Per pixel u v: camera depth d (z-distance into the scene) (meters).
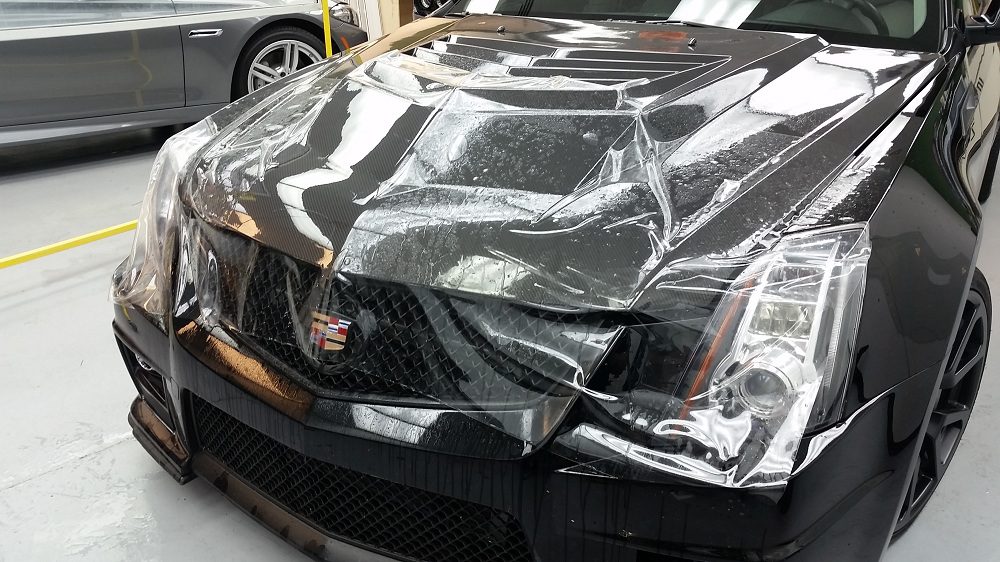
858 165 1.21
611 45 1.64
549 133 1.31
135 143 3.97
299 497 1.30
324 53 4.00
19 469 1.73
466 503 1.11
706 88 1.40
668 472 0.98
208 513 1.62
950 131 1.45
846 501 1.04
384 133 1.38
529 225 1.13
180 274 1.38
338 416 1.12
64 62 3.28
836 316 1.02
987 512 1.63
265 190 1.31
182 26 3.52
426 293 1.09
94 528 1.58
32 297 2.45
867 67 1.52
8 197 3.25
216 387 1.28
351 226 1.18
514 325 1.05
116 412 1.93
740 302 1.01
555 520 1.04
